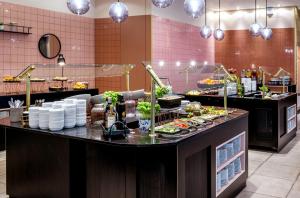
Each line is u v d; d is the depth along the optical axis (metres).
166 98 3.79
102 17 9.27
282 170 5.17
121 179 3.04
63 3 8.31
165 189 2.97
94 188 3.22
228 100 6.80
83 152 3.28
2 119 4.03
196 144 3.24
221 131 3.79
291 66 10.92
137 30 8.86
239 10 11.59
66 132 3.28
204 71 7.73
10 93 6.57
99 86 9.38
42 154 3.48
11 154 3.78
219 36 9.59
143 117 3.36
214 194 3.62
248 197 4.12
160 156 2.96
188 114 4.07
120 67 5.59
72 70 8.59
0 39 6.91
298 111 11.30
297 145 6.87
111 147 3.05
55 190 3.40
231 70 8.53
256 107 6.48
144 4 8.73
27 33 7.39
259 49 11.38
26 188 3.67
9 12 7.04
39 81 7.18
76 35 8.76
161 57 9.10
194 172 3.32
